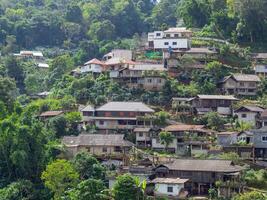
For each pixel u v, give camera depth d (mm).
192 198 158750
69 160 177500
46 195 163250
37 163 172250
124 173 165750
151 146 197000
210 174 164750
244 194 149500
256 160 185250
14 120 184500
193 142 192500
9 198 159500
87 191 147250
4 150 173625
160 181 161000
